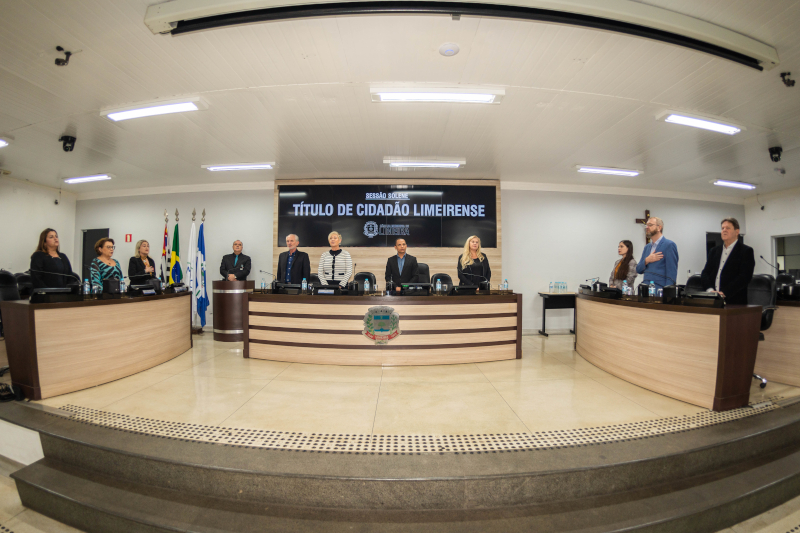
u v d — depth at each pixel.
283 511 1.80
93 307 3.15
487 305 4.12
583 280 6.89
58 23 2.39
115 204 7.13
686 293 2.96
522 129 4.24
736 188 6.86
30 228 6.52
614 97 3.43
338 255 4.90
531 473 1.83
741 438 2.20
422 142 4.70
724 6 2.29
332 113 3.82
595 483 1.92
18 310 2.80
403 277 4.88
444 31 2.49
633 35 2.40
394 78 3.13
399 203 6.50
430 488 1.80
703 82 3.13
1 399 2.72
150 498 1.89
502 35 2.53
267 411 2.60
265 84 3.22
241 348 4.81
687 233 7.31
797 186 6.71
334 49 2.71
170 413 2.55
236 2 2.16
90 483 2.01
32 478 2.05
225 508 1.82
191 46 2.66
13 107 3.63
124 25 2.43
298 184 6.52
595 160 5.39
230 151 5.01
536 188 6.83
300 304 4.02
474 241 4.79
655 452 2.03
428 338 3.97
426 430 2.30
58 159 5.28
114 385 3.19
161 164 5.59
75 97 3.42
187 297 4.66
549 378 3.47
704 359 2.70
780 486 2.08
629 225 7.06
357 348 3.94
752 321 2.70
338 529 1.68
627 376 3.37
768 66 2.73
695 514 1.80
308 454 2.00
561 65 2.91
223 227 6.79
